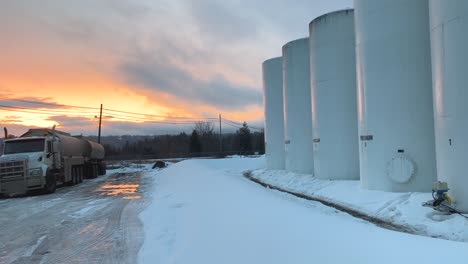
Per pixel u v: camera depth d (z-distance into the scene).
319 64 19.03
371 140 13.76
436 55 10.88
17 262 7.90
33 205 16.88
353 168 18.08
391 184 13.18
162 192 18.64
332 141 18.50
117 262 7.58
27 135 23.58
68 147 26.48
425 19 12.71
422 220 9.93
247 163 40.47
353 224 7.29
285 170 26.94
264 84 31.28
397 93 13.09
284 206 9.18
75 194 21.00
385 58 13.32
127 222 11.74
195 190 15.00
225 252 6.31
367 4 13.84
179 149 97.75
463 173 10.05
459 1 10.07
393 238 5.85
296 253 5.46
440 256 4.77
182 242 8.09
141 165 53.56
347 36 18.17
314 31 19.42
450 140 10.36
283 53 25.77
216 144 104.06
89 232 10.55
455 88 10.20
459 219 9.48
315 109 19.45
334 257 5.08
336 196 14.62
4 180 20.98
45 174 21.64
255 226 7.07
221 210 9.25
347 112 18.17
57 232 10.73
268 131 30.56
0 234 10.77
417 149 12.80
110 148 94.12
